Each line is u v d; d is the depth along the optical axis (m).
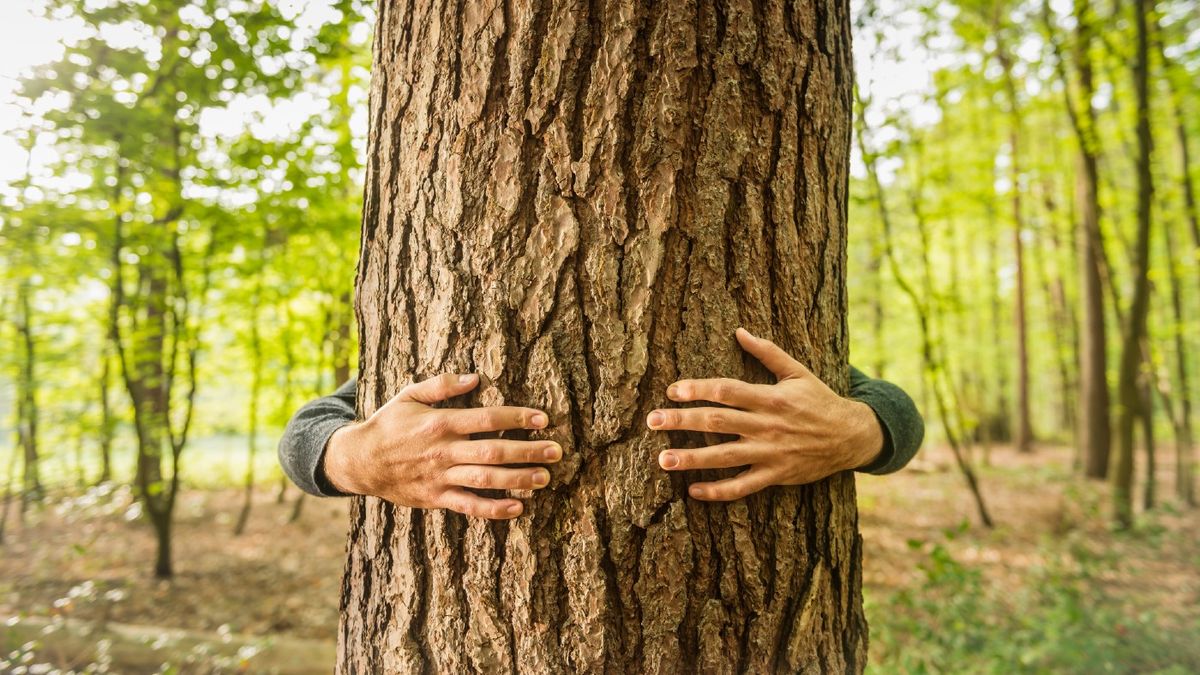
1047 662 3.21
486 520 1.03
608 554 0.99
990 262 13.62
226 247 5.38
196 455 9.58
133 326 5.45
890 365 12.95
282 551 6.03
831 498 1.14
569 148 1.03
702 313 1.03
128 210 4.69
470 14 1.08
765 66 1.08
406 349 1.12
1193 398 10.82
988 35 6.37
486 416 0.99
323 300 7.13
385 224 1.18
